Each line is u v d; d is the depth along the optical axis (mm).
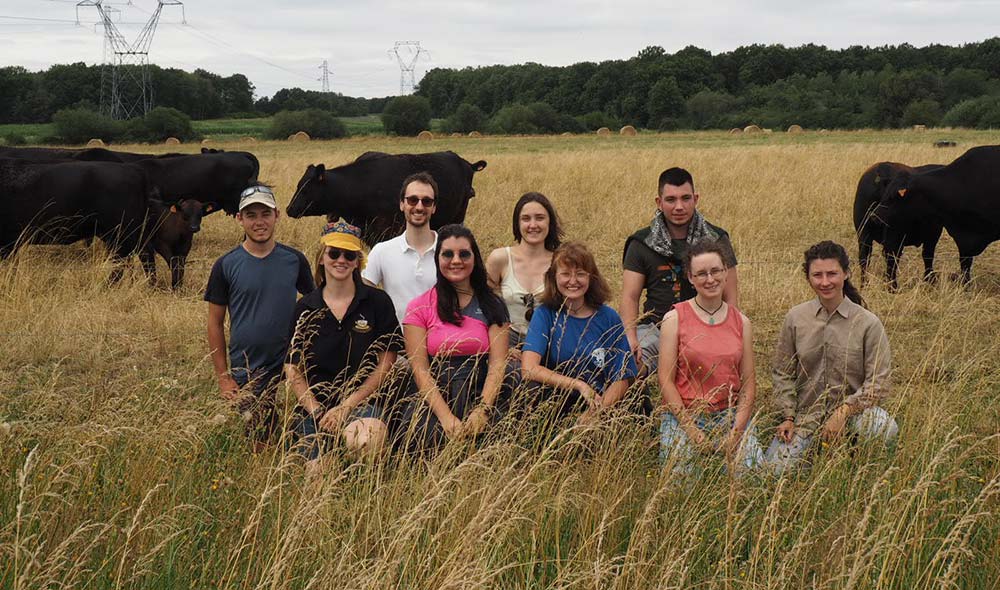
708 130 76250
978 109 63906
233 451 4527
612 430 4172
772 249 11117
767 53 119938
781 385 5133
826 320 5043
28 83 107562
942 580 3217
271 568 3191
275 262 5406
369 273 5809
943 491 3957
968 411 5059
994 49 120688
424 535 3518
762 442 5129
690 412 4578
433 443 4625
